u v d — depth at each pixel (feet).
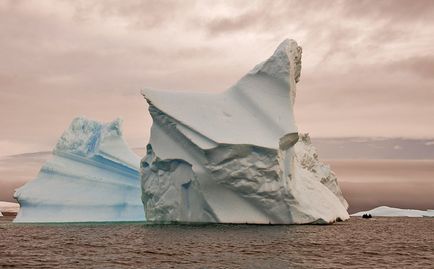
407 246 150.41
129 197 247.70
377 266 108.37
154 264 106.52
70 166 251.39
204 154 197.88
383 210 450.30
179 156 206.18
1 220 335.67
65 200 240.73
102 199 242.17
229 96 224.74
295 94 230.89
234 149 196.03
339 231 193.36
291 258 116.57
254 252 124.98
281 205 202.39
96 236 167.32
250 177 198.49
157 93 217.77
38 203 241.35
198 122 206.80
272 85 219.41
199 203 205.16
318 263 110.22
